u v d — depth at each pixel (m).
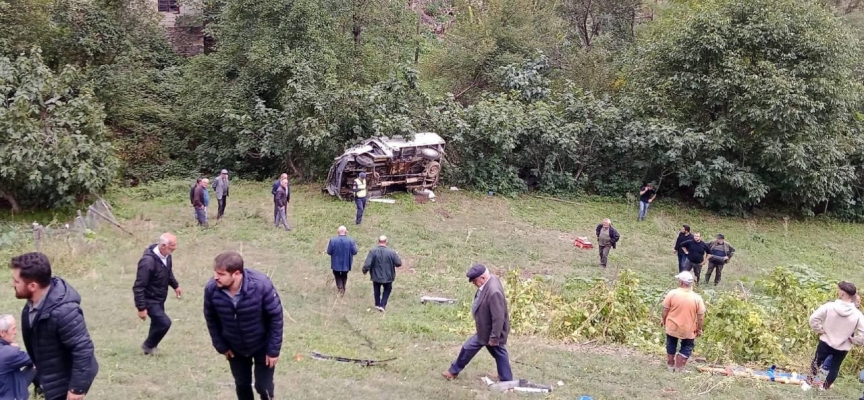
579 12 42.53
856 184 29.61
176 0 35.47
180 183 24.47
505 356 8.62
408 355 10.03
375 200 23.81
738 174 26.44
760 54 26.44
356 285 15.29
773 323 12.62
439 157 25.11
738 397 9.07
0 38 24.72
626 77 31.92
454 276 17.22
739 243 24.34
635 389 9.10
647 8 44.16
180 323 10.55
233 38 27.94
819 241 26.09
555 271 18.80
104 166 21.11
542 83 31.95
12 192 19.92
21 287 4.70
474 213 24.16
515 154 27.73
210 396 7.22
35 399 6.29
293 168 26.31
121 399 6.88
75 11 27.27
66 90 21.53
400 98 25.69
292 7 26.28
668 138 26.19
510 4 34.94
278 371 8.38
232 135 26.92
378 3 29.39
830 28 26.70
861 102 28.95
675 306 10.04
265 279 5.43
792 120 25.12
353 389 7.92
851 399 9.40
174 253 16.42
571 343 11.91
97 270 14.37
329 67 26.33
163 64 33.19
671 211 27.42
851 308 9.52
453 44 35.00
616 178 28.39
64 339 4.77
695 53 26.81
